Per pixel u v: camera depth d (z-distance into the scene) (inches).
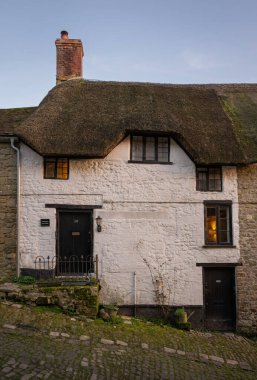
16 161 429.1
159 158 445.7
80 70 536.7
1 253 418.0
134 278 425.1
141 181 435.2
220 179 448.1
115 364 266.5
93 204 427.2
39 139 399.2
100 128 423.8
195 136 437.4
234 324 432.5
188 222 435.8
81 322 346.3
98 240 424.8
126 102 478.9
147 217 432.1
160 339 348.5
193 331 406.3
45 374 229.5
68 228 429.4
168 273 428.8
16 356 248.4
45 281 382.9
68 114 440.8
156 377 257.8
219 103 512.1
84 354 273.7
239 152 425.1
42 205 421.7
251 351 366.3
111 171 432.8
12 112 502.9
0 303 349.7
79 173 428.8
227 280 439.5
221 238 443.2
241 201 443.2
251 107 530.6
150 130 418.9
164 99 498.3
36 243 417.7
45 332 305.3
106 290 421.1
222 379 277.1
